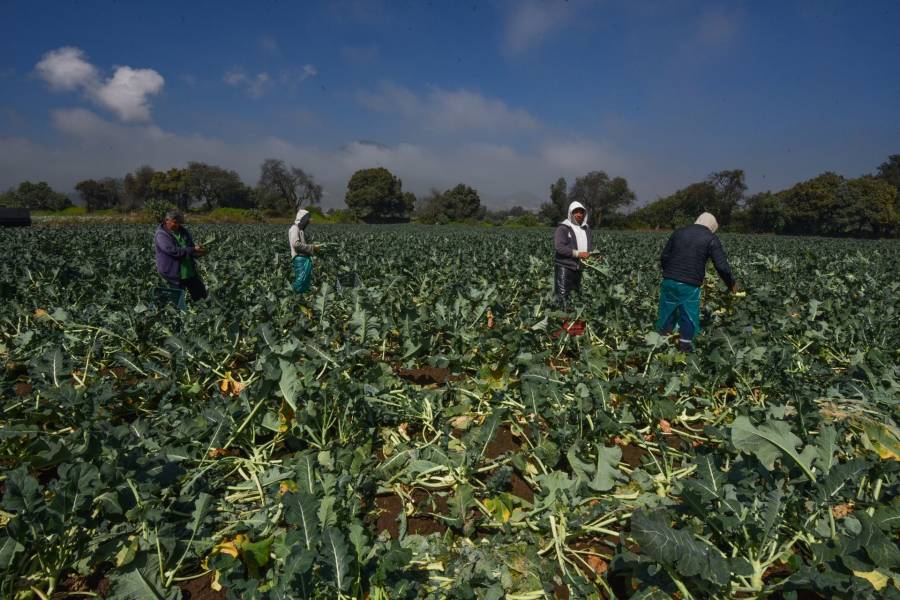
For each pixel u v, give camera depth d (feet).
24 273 27.04
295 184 359.87
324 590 6.48
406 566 7.34
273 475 9.48
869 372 12.45
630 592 7.33
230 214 275.18
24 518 7.00
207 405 11.17
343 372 11.72
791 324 18.63
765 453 8.07
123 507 7.91
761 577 7.36
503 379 13.73
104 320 16.67
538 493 9.56
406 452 10.23
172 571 7.36
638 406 12.54
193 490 8.87
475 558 7.52
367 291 21.27
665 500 8.64
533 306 19.89
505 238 92.79
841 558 6.41
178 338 13.94
